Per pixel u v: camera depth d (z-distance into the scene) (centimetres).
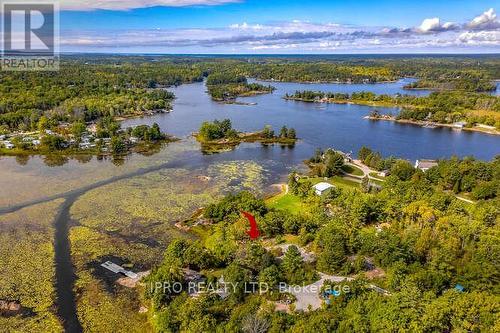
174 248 9619
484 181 14862
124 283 9188
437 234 10062
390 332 6581
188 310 7350
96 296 8712
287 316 7244
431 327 6719
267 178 16550
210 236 11181
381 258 9288
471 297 7100
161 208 13275
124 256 10325
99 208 13212
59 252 10481
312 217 11594
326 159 17738
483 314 6775
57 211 12950
